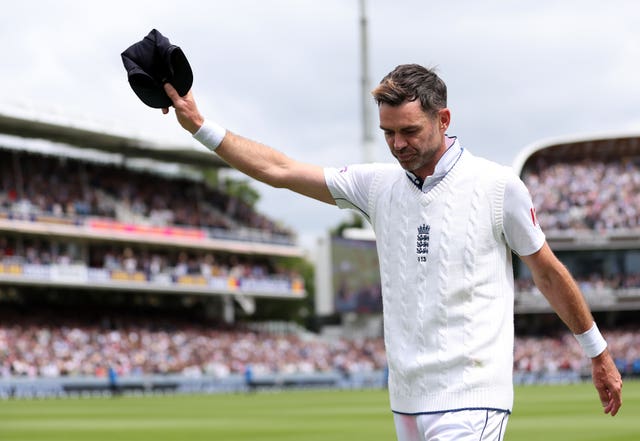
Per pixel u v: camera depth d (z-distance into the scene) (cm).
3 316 4794
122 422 2180
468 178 427
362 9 6481
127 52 434
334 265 6075
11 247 4941
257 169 458
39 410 2761
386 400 3338
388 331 439
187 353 5003
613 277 6350
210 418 2306
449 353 418
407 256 432
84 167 5422
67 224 4978
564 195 6475
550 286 430
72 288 5344
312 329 8381
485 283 423
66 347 4572
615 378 434
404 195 438
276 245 5981
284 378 4891
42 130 5150
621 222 6306
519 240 427
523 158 6588
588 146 6606
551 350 5922
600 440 1488
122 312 5453
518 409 2423
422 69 414
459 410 414
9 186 4897
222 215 5844
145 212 5428
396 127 409
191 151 5719
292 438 1662
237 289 5697
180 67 432
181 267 5462
